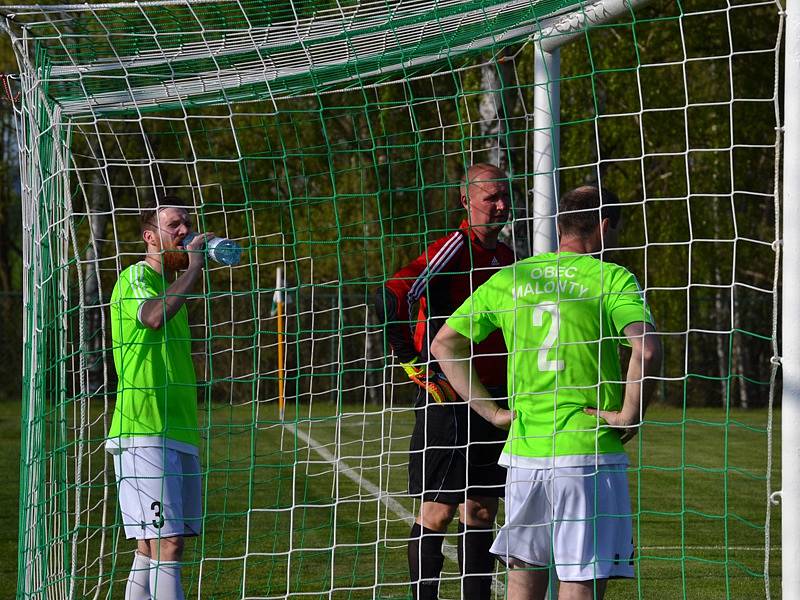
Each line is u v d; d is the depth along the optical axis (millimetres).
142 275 13453
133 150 39531
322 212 53281
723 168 54969
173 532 13062
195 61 14930
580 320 11062
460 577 13930
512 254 14859
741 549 20969
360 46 14969
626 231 58031
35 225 13883
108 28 14180
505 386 14211
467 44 15516
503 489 14492
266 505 26328
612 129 51594
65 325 14719
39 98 14383
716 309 63438
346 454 37906
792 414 10469
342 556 20281
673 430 48562
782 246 10695
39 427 13867
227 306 52781
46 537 13953
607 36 50750
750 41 52156
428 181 49594
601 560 10820
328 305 57031
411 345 14203
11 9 13273
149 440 13148
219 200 50781
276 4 13852
